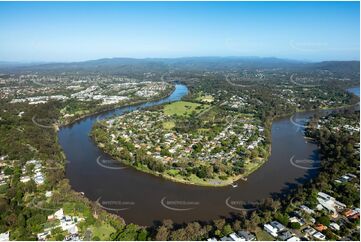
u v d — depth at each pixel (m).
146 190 171.25
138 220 139.88
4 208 140.50
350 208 142.38
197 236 120.06
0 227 126.25
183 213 145.75
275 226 126.69
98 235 124.00
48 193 161.62
